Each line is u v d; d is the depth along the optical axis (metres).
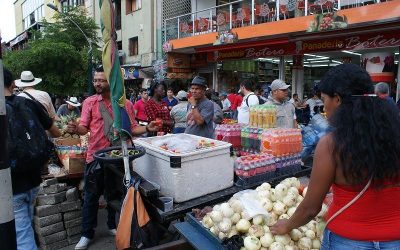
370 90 1.49
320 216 2.19
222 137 3.95
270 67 16.16
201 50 14.38
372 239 1.42
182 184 2.64
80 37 18.73
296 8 10.61
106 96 3.68
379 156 1.35
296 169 3.51
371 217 1.43
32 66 15.75
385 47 9.41
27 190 2.70
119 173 3.10
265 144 3.42
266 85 14.07
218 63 15.05
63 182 4.35
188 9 17.50
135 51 20.11
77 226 4.00
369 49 9.91
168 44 15.03
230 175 2.97
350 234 1.46
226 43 12.49
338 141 1.42
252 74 15.83
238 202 2.31
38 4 36.84
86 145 4.59
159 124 3.58
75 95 16.52
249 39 11.88
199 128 4.11
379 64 9.49
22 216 2.70
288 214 2.34
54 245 3.84
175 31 17.23
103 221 4.45
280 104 4.68
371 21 8.57
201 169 2.75
